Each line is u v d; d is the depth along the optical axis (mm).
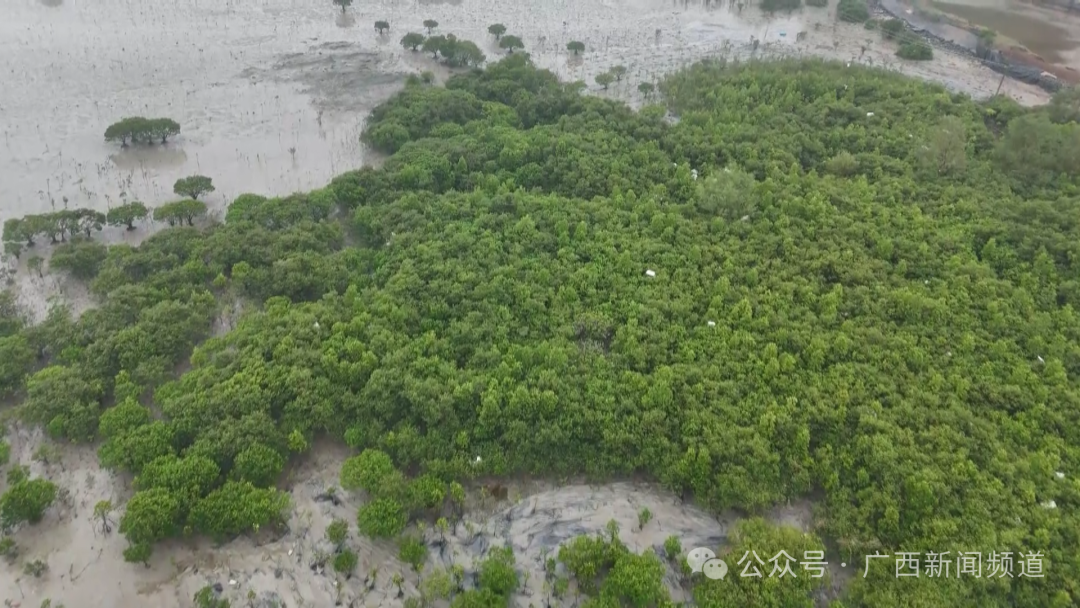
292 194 71312
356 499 47812
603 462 48719
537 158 77000
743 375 52438
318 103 91812
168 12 110875
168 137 82812
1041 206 68000
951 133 73875
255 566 44438
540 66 104062
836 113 85125
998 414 50219
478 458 48375
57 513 46781
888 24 118875
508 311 57719
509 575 42406
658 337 55375
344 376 51969
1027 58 110000
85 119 84875
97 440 50281
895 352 54031
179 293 59438
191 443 48625
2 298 59281
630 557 42969
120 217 67938
